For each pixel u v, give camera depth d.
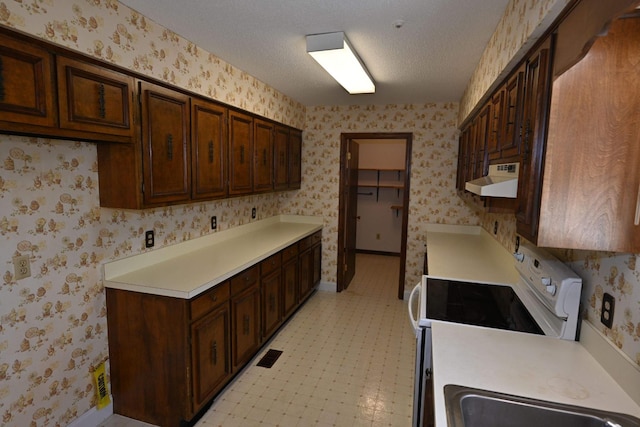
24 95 1.38
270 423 2.18
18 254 1.65
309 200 4.49
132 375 2.14
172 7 1.82
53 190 1.79
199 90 2.39
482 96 2.30
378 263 6.04
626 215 1.11
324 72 2.94
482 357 1.36
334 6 1.78
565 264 1.62
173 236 2.69
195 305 2.05
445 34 2.07
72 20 1.55
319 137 4.38
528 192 1.27
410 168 4.16
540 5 1.18
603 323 1.29
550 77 1.16
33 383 1.75
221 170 2.71
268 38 2.22
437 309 1.82
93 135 1.67
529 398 1.11
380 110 4.18
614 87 1.09
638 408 1.08
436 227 4.15
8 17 1.32
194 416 2.13
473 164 2.83
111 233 2.14
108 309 2.13
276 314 3.21
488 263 2.78
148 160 1.99
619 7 0.77
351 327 3.52
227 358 2.42
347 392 2.50
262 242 3.29
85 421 2.03
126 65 1.83
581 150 1.13
